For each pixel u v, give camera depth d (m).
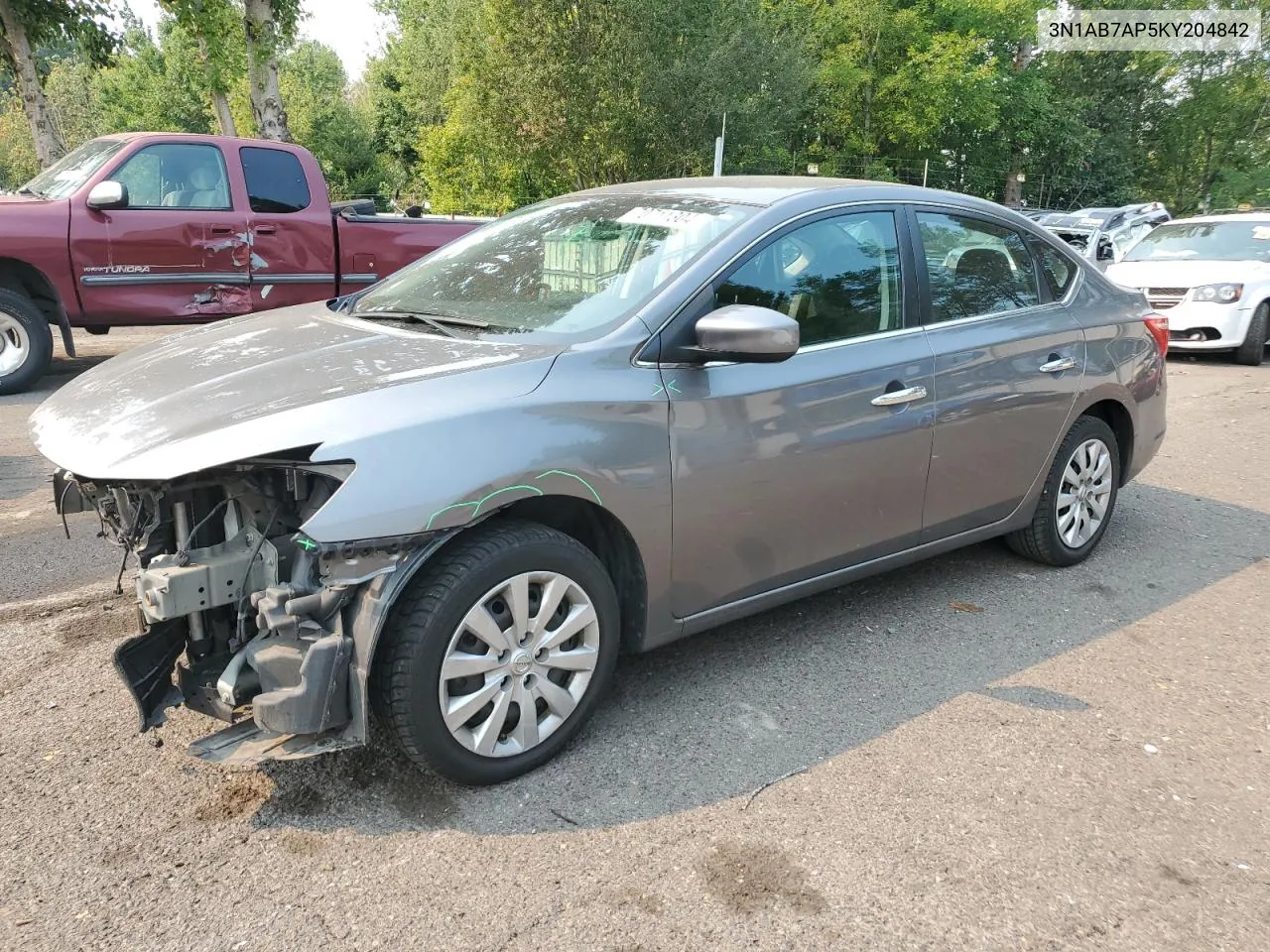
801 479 3.43
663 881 2.51
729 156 22.69
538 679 2.91
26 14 15.81
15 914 2.34
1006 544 4.97
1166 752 3.19
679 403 3.08
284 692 2.55
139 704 2.63
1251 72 41.09
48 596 4.22
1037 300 4.47
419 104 36.53
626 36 21.30
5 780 2.88
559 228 3.87
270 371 2.98
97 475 2.60
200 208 8.16
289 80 46.22
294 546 2.68
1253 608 4.38
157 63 42.78
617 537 3.09
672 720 3.29
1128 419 4.89
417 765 2.83
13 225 7.46
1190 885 2.55
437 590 2.66
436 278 3.90
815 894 2.47
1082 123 40.19
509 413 2.76
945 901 2.46
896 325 3.80
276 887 2.46
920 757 3.11
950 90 31.39
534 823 2.73
